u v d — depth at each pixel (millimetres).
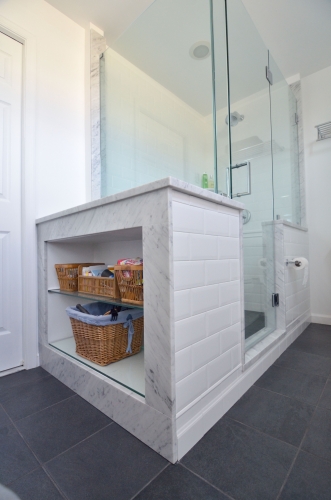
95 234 1157
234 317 1142
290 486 679
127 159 1869
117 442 862
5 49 1479
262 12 1808
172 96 1761
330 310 2309
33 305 1501
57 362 1340
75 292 1429
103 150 1804
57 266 1522
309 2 1729
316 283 2375
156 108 1820
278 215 1937
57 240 1450
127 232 1080
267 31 1972
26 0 1551
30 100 1531
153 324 831
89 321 1182
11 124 1485
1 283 1418
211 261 995
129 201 933
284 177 2129
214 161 1389
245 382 1173
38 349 1516
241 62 1517
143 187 858
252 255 1476
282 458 775
